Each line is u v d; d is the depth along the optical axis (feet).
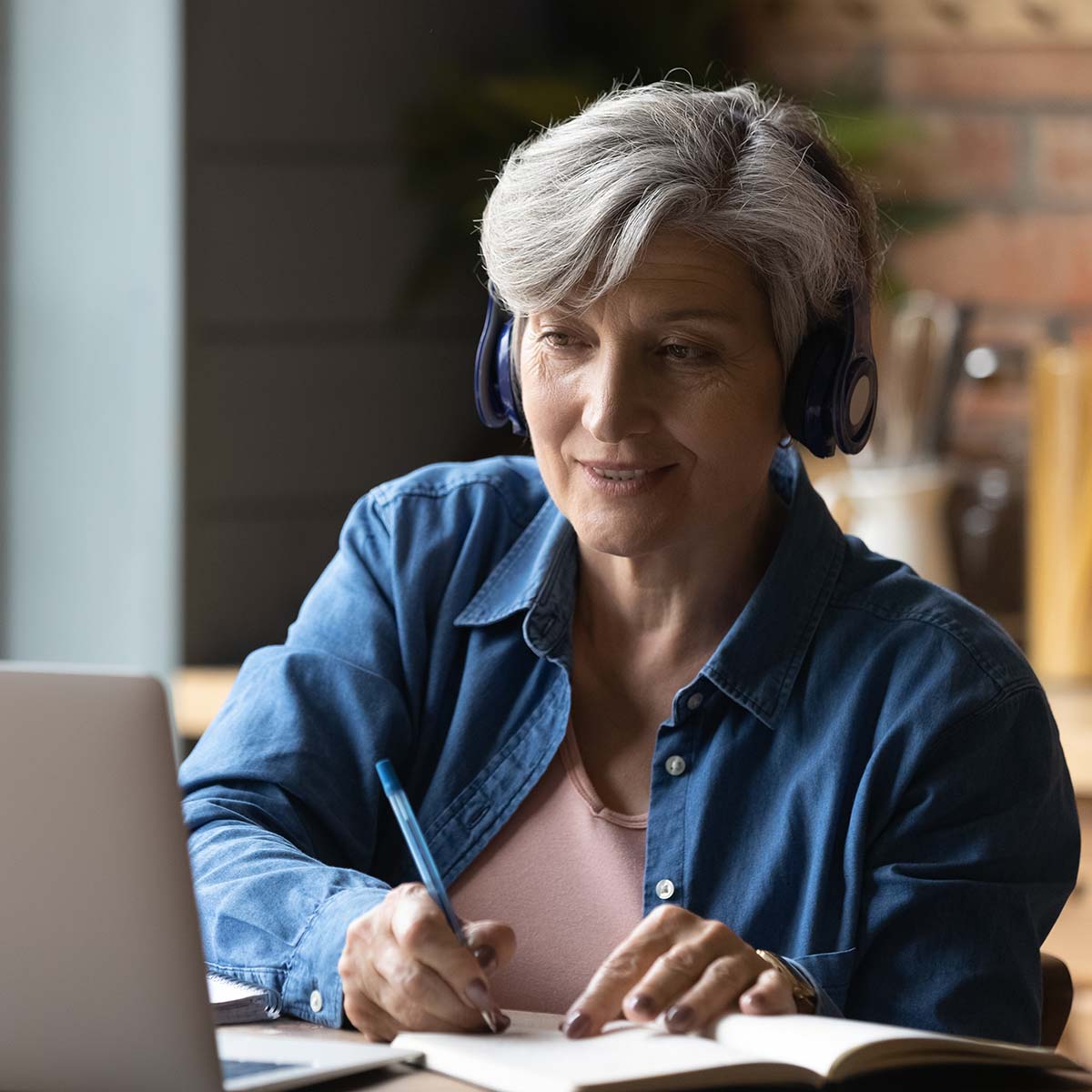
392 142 26.76
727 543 13.03
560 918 12.52
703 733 12.75
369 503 14.66
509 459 15.02
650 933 10.09
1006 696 12.37
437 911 10.07
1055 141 26.91
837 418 12.59
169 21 24.66
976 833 12.07
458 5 27.35
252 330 25.59
